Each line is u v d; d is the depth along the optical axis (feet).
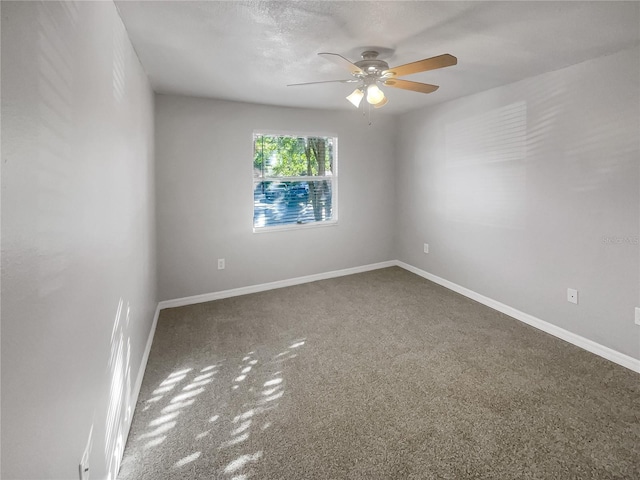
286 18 6.30
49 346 2.92
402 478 5.24
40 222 2.77
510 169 11.01
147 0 5.57
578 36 7.16
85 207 3.91
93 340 4.16
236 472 5.38
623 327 8.33
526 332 10.19
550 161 9.76
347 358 8.83
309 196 15.12
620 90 8.04
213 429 6.34
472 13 6.16
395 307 12.20
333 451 5.79
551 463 5.49
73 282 3.51
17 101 2.43
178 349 9.35
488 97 11.63
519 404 6.95
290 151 14.47
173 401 7.16
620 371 8.10
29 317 2.58
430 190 14.71
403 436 6.11
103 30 4.83
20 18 2.48
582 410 6.74
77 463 3.56
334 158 15.46
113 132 5.36
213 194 12.82
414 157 15.52
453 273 13.84
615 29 6.82
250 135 13.29
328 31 6.85
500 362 8.55
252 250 13.80
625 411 6.70
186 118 12.12
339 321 11.08
